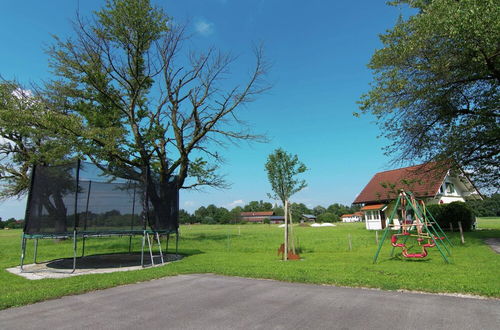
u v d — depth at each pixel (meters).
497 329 4.03
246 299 5.90
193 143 22.73
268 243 20.00
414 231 23.17
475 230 23.23
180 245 19.66
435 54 13.51
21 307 5.71
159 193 12.95
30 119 17.50
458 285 6.28
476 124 14.73
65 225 10.21
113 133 18.47
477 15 10.99
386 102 15.67
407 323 4.32
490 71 13.96
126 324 4.63
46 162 19.64
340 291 6.34
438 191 31.30
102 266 11.10
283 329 4.23
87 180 10.56
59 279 8.42
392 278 7.24
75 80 20.77
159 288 7.18
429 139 16.44
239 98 22.77
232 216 92.06
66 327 4.56
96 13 18.89
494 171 16.80
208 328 4.37
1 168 23.80
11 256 15.03
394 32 14.27
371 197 38.28
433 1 12.63
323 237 23.91
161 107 22.70
